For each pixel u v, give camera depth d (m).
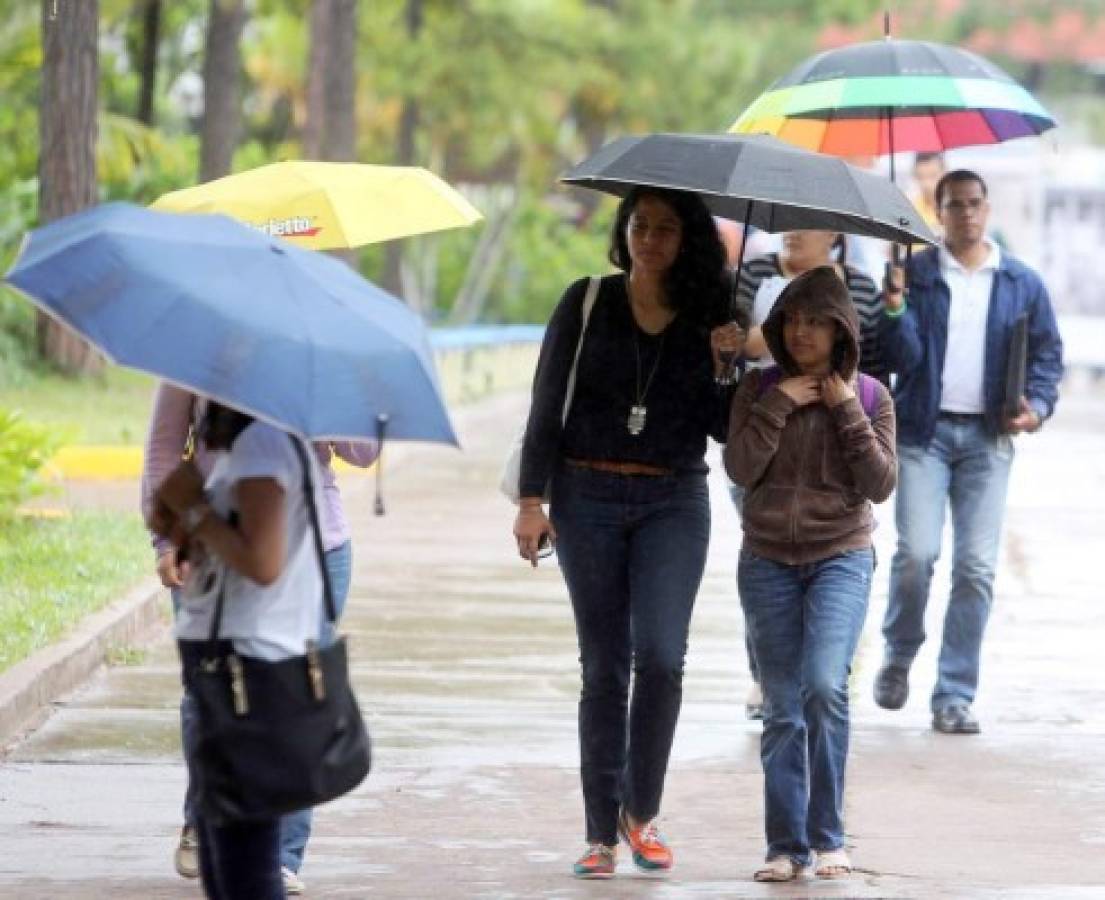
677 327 19.30
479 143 94.69
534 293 106.44
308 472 14.57
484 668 29.62
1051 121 24.16
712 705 27.52
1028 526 47.03
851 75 23.58
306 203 19.12
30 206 68.12
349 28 75.69
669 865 19.97
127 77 95.25
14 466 37.94
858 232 20.69
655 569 19.33
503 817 22.05
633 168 18.89
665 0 93.31
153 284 13.72
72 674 27.53
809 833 19.77
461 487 50.81
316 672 14.43
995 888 19.53
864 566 19.66
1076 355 104.00
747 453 19.45
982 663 31.09
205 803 14.38
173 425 17.45
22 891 18.94
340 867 20.00
